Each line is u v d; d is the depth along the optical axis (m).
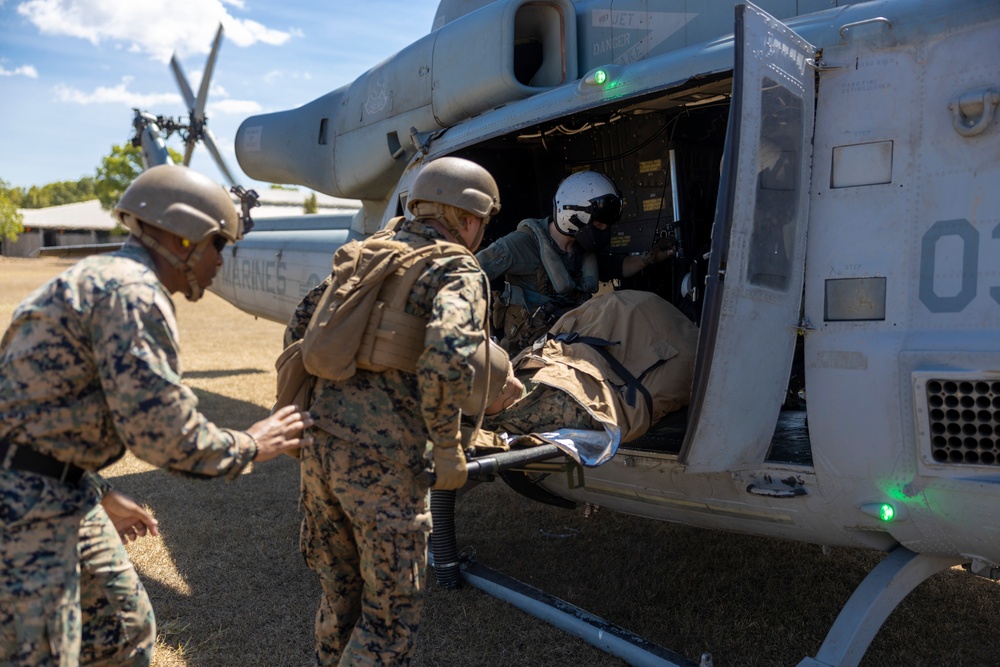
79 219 61.47
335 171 5.63
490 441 2.49
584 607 3.27
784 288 2.47
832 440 2.46
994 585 3.43
